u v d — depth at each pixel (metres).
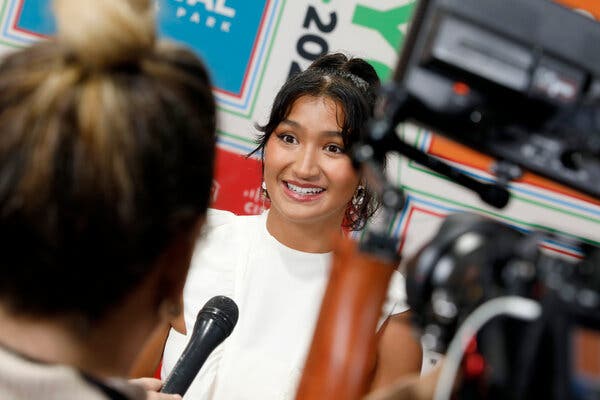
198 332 1.70
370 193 2.79
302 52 3.49
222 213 2.89
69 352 0.93
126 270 0.91
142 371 2.59
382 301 0.92
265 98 3.49
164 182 0.90
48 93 0.87
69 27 0.87
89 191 0.86
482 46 0.89
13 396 0.89
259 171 3.51
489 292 0.88
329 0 3.48
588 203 3.58
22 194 0.85
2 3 3.37
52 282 0.89
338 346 0.90
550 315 0.85
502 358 0.85
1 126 0.87
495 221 0.95
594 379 0.84
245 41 3.47
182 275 1.01
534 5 0.91
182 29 3.45
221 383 2.57
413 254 0.95
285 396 2.54
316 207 2.61
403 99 0.90
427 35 0.89
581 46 0.90
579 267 0.89
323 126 2.55
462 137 0.91
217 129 1.02
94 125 0.86
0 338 0.92
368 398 0.96
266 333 2.64
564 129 0.91
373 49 3.50
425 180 3.53
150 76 0.91
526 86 0.89
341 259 0.94
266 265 2.71
